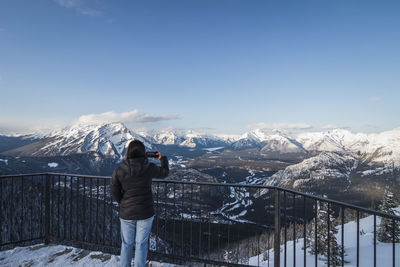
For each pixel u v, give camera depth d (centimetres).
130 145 330
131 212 318
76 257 447
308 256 2625
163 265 424
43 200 541
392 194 3066
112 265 420
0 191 470
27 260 434
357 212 277
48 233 503
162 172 343
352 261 2603
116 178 322
